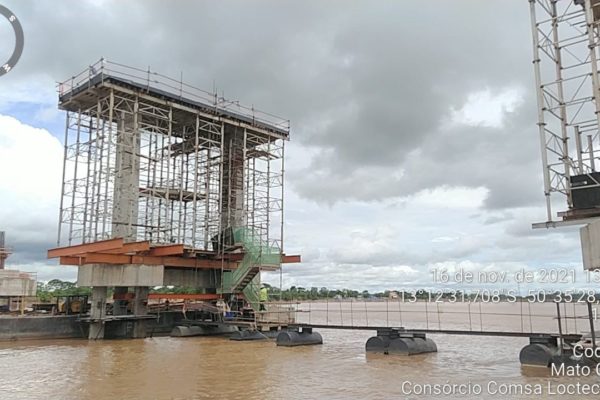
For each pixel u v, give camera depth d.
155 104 44.88
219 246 46.50
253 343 36.75
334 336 45.03
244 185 52.16
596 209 16.89
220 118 48.59
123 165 42.47
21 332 38.06
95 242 37.50
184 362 27.52
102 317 39.03
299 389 20.28
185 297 44.62
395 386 20.70
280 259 46.28
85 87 41.72
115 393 19.61
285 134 54.44
